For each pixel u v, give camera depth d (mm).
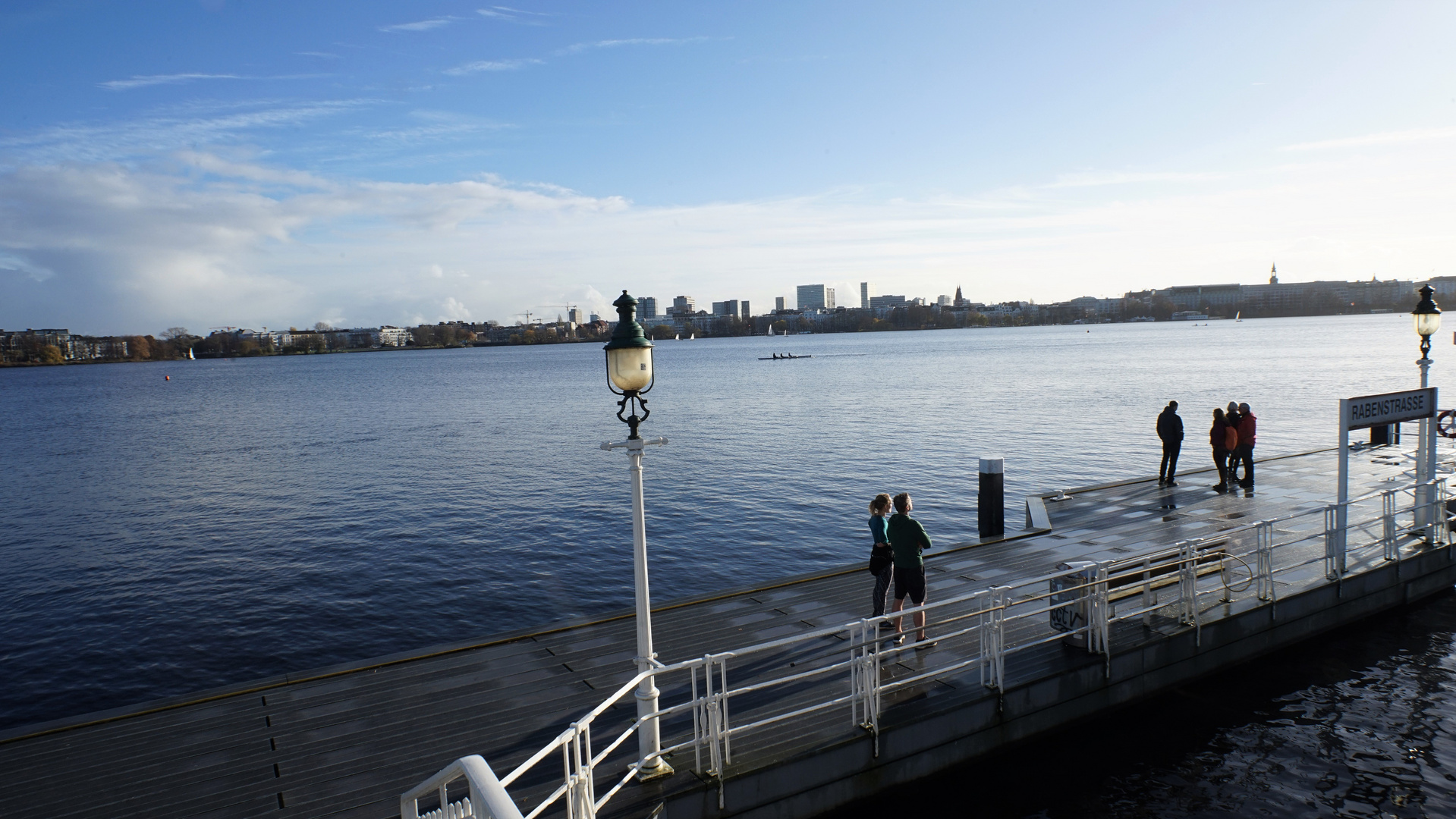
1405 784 8477
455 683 9188
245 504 28469
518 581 18703
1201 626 10219
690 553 20406
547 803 5406
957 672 9164
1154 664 9820
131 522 26188
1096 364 91250
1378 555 12828
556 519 24344
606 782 7043
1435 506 13602
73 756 7727
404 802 4836
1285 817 8016
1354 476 19750
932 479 28578
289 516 26141
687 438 40562
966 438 37656
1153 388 58938
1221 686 10516
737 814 7145
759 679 9109
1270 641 10938
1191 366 81938
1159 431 19172
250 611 17266
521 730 8086
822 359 135875
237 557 21484
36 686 13953
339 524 24797
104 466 38969
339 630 16094
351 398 81562
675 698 8734
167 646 15531
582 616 16500
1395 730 9469
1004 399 55156
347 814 6711
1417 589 12758
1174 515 16125
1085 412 45969
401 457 37906
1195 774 8719
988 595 8547
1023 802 8250
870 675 7883
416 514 25766
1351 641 11695
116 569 20781
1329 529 11844
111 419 67375
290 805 6867
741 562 19625
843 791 7719
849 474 29781
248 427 55281
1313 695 10273
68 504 29766
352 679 9352
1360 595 11977
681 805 6867
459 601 17547
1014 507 23516
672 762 7352
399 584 18750
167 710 8633
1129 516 16094
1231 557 10930
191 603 17922
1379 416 12594
